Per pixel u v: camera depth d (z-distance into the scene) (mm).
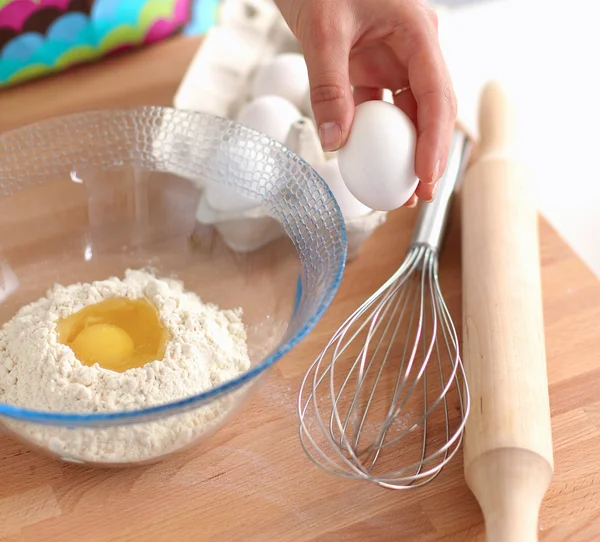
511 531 813
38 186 1068
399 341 1078
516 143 1217
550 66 1972
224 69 1374
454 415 994
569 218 1704
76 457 856
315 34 917
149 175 1106
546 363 1053
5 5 1274
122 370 951
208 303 1067
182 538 876
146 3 1433
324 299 803
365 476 856
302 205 970
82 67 1450
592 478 940
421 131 915
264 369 751
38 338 940
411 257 1084
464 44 2008
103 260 1112
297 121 1098
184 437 863
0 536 868
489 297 1005
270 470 937
